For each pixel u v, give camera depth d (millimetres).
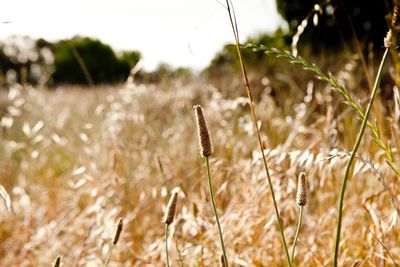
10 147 2039
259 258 1062
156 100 2111
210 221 1140
